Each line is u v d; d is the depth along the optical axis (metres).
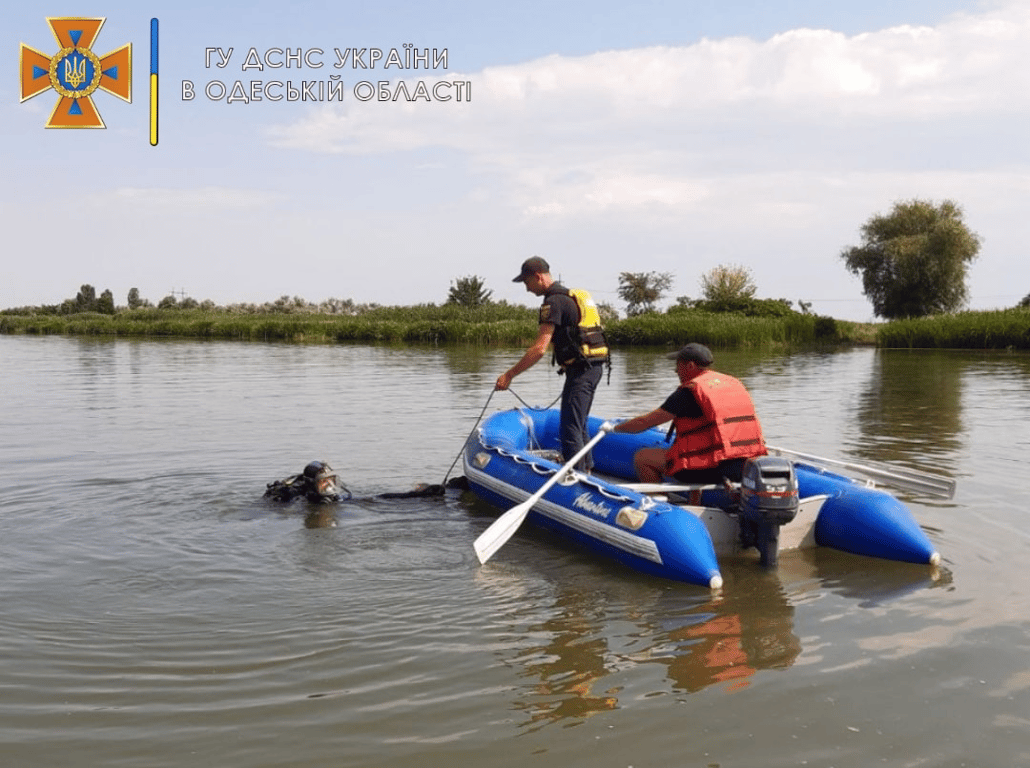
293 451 8.73
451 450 8.77
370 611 4.36
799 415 11.16
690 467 5.52
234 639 4.00
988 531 5.64
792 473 4.91
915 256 45.03
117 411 11.90
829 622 4.17
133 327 42.47
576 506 5.49
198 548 5.43
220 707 3.35
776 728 3.16
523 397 13.34
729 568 5.09
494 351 26.42
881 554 5.16
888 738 3.09
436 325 32.47
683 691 3.46
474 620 4.24
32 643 3.95
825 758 2.97
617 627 4.14
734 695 3.42
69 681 3.57
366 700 3.40
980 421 10.54
